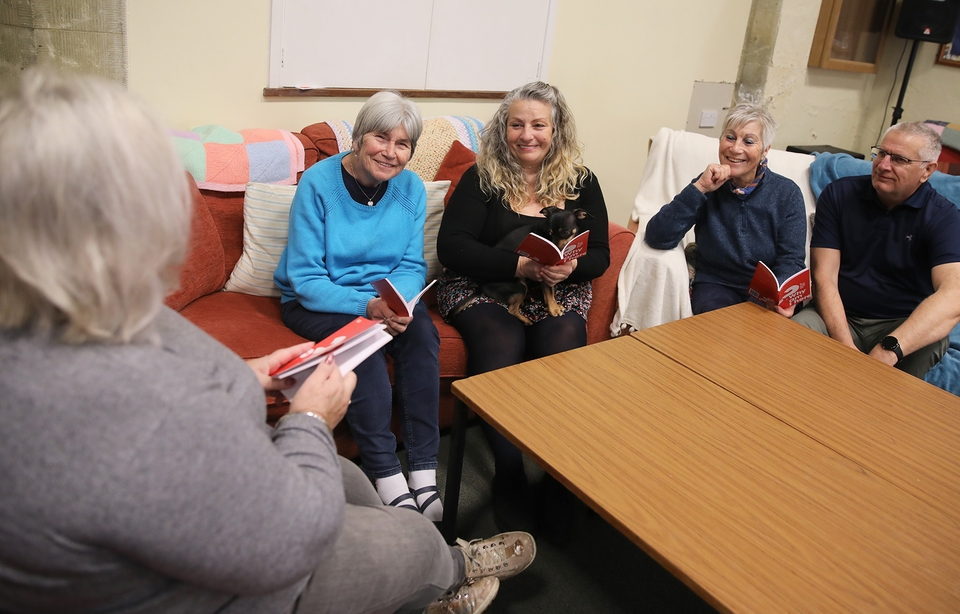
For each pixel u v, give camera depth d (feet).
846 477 3.99
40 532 1.92
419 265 6.64
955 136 11.67
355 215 6.18
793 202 7.64
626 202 13.20
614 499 3.59
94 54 6.41
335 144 7.66
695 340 5.74
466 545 4.66
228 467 2.13
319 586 2.94
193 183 6.35
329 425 3.10
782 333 6.08
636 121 12.42
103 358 2.04
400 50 8.79
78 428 1.93
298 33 7.84
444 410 6.82
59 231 1.93
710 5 12.30
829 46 14.38
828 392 5.03
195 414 2.11
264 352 5.46
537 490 6.27
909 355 7.14
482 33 9.53
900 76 16.33
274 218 6.64
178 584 2.31
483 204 6.97
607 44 11.23
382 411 5.42
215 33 7.27
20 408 1.91
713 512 3.58
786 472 3.98
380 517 3.37
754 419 4.53
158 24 6.88
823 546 3.40
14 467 1.89
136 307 2.14
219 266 6.58
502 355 6.12
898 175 6.96
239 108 7.77
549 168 7.03
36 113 1.93
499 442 5.68
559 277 6.37
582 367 5.00
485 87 9.95
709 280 8.01
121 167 1.98
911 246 7.26
